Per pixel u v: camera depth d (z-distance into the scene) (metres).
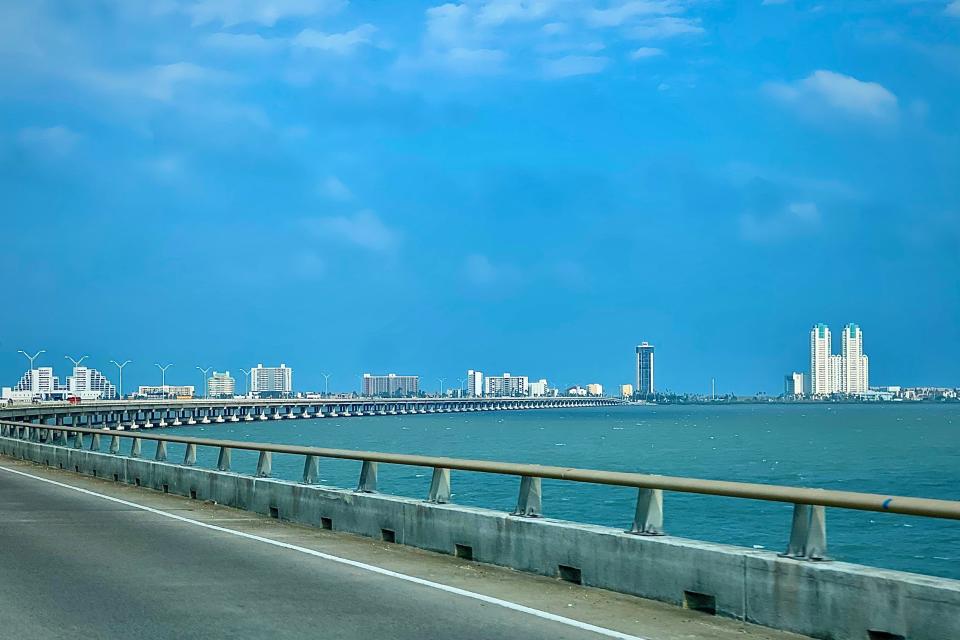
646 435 173.12
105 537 17.39
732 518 40.19
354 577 13.37
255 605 11.39
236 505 22.42
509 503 44.88
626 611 11.24
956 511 8.53
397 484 55.75
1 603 11.38
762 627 10.43
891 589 9.24
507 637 9.94
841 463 92.25
